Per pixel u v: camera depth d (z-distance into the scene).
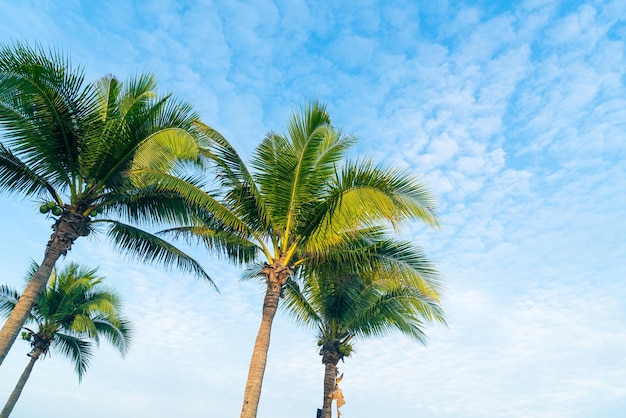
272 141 11.91
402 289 14.98
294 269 13.02
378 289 16.27
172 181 11.41
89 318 21.25
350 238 11.68
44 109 10.88
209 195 11.75
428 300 14.59
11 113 10.84
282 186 11.64
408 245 12.23
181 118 11.77
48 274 10.81
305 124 11.38
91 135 11.40
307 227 11.77
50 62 10.47
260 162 11.81
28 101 10.72
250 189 11.64
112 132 11.39
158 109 11.70
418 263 11.98
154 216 13.13
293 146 11.57
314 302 17.17
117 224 12.88
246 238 13.01
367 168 10.98
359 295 16.38
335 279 13.31
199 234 13.50
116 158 11.53
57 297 20.97
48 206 11.38
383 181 10.67
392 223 10.53
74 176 11.72
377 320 16.61
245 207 12.27
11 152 11.59
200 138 11.72
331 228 11.07
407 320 16.81
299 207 11.73
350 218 10.88
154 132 11.36
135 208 12.89
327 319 16.80
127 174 11.70
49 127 11.15
